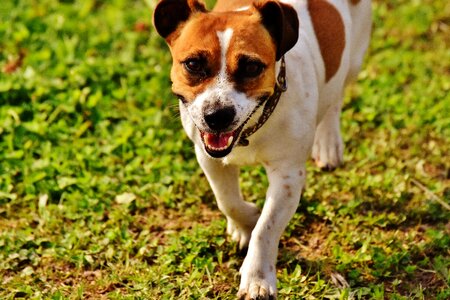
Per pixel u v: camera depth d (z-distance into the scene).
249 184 6.64
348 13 6.25
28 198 6.53
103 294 5.52
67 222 6.31
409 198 6.56
